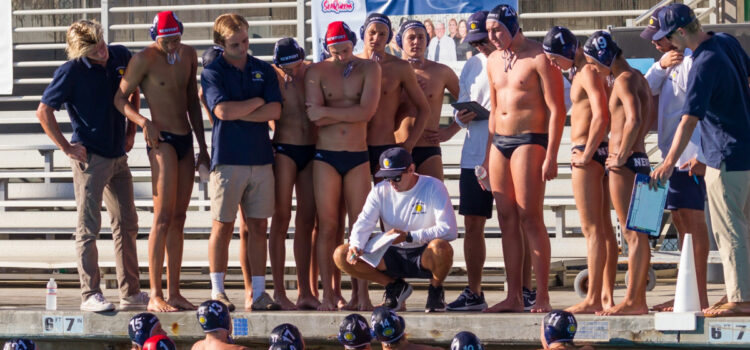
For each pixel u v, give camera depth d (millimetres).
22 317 27094
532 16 44656
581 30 46000
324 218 26516
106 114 27094
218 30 26062
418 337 24422
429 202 25438
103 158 27094
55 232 41031
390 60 27469
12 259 40156
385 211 25703
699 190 24547
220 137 26219
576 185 24344
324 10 41531
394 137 27656
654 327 22625
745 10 41406
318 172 26531
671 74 25297
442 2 40938
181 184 27062
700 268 24422
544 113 25234
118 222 28109
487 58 26891
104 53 26875
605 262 24438
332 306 26484
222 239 26406
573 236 41250
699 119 21750
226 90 26016
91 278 26797
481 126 27672
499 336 23797
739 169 22031
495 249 38156
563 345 20812
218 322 22594
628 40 37938
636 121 22828
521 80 25062
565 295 34656
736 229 22234
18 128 47656
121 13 50156
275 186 27297
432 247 24984
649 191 22500
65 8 50594
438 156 28438
